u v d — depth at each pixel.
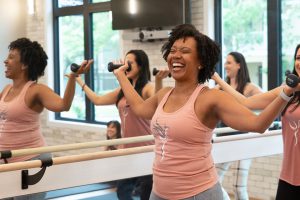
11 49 2.50
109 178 2.27
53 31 7.22
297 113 2.13
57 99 2.37
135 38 5.59
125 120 2.89
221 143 2.65
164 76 2.45
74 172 2.16
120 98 2.90
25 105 2.40
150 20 5.39
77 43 6.99
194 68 1.74
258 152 2.79
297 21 4.43
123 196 2.90
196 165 1.67
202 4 5.00
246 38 4.87
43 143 2.56
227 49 5.04
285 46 4.56
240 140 2.72
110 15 6.34
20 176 2.01
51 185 2.09
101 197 2.91
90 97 3.12
